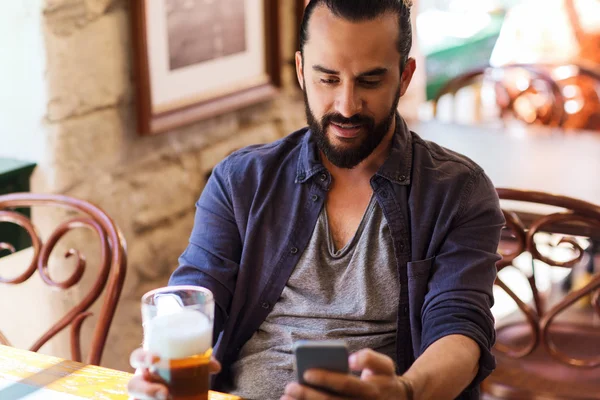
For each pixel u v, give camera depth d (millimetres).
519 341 2377
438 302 1613
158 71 2766
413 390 1337
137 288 2910
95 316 2777
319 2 1603
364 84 1595
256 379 1709
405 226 1688
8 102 2553
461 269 1633
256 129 3316
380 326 1687
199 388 1276
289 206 1745
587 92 4465
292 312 1717
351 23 1562
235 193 1766
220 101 3029
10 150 2592
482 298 1605
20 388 1464
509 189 2039
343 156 1639
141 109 2727
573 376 2209
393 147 1718
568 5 4957
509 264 2080
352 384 1217
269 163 1771
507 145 3199
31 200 2027
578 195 2646
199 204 1824
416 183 1704
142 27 2666
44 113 2506
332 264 1701
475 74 3779
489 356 1542
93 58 2600
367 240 1686
